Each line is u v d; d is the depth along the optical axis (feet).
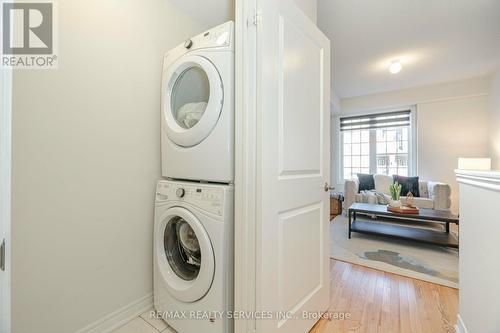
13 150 3.31
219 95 3.70
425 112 14.35
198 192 3.85
